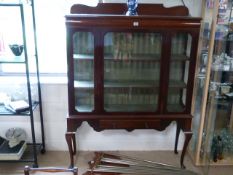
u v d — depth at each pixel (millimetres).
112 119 2252
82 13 2217
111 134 2668
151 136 2705
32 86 2496
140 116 2256
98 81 2176
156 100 2365
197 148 2459
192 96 2305
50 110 2559
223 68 2311
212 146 2475
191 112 2473
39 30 2486
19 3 1954
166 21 2043
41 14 2443
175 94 2389
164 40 2096
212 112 2381
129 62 2301
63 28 2506
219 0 2066
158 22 2039
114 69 2314
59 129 2631
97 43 2078
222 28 2170
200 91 2418
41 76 2594
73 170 1486
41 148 2619
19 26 2416
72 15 1992
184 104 2334
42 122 2543
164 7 2264
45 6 2426
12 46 2182
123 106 2357
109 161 2498
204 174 2361
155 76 2346
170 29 2066
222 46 2230
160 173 2352
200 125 2396
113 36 2188
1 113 2203
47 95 2506
